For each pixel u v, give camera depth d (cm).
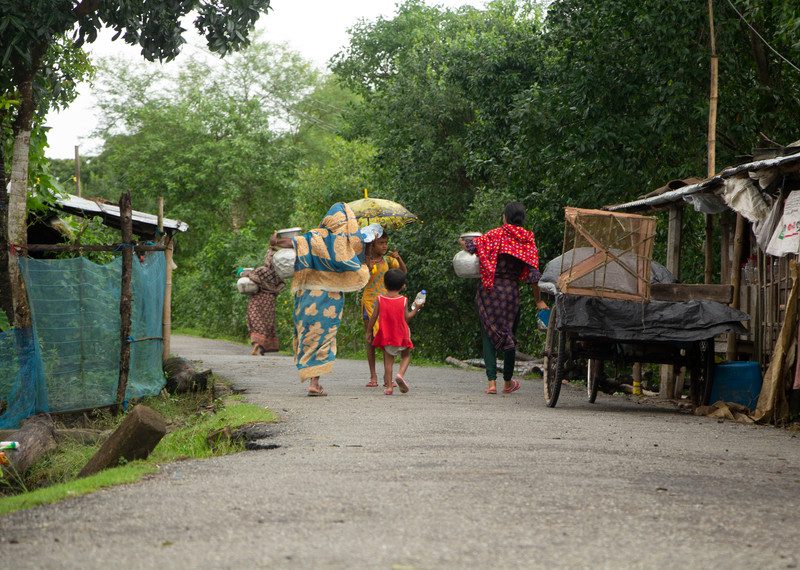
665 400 1125
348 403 940
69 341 994
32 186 1177
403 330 1059
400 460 574
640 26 1450
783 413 843
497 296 1077
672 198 1100
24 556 354
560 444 647
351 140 3969
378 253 1180
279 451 633
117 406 1055
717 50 1440
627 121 1506
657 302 898
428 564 332
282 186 4509
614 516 412
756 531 391
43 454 802
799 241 847
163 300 1330
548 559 339
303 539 370
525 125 1672
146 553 353
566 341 976
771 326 977
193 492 480
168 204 4572
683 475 530
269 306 2172
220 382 1294
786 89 1549
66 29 1013
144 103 4812
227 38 1115
